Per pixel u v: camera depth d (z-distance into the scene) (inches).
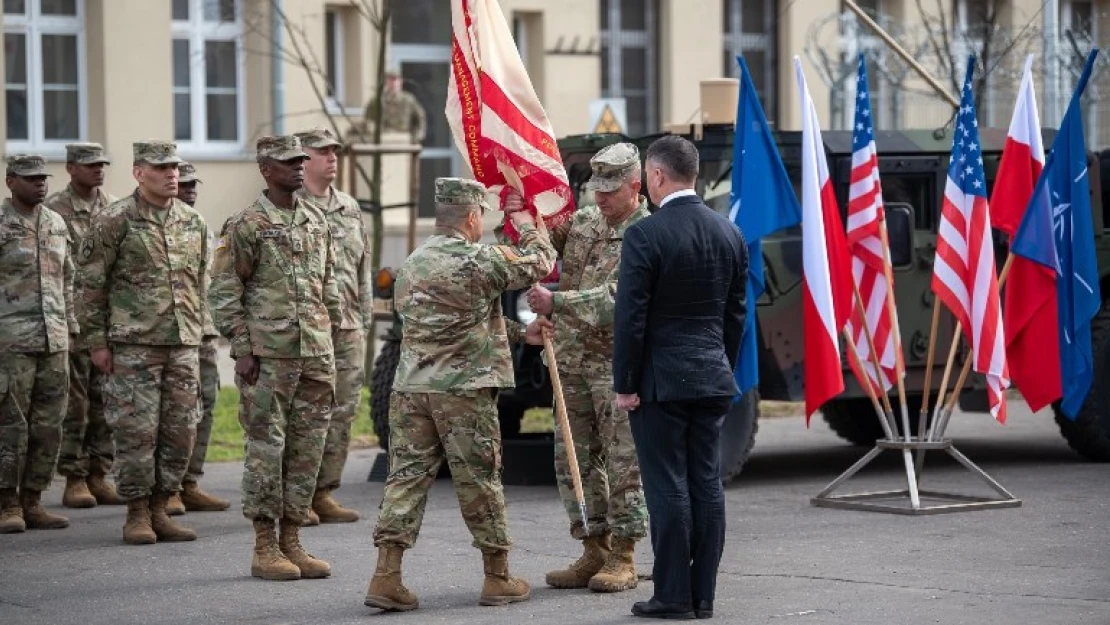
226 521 600.1
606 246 466.3
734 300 432.8
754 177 593.0
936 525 562.6
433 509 609.9
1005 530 550.6
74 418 630.5
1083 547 519.8
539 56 1259.8
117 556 532.7
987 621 419.5
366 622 435.8
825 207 600.1
